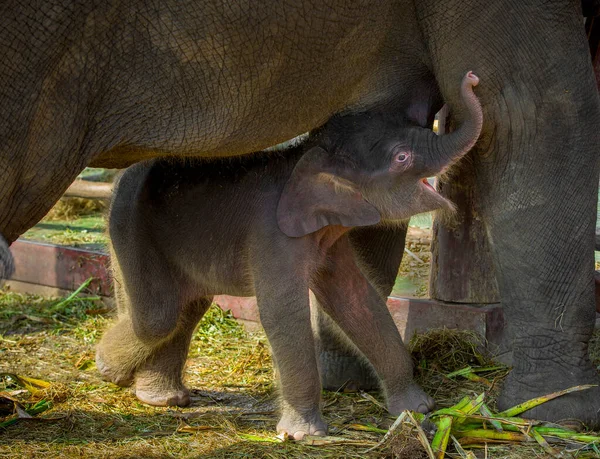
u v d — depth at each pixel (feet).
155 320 18.89
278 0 15.72
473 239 22.74
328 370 20.93
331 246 18.65
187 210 18.92
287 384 17.84
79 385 21.30
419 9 17.61
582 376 18.42
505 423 17.74
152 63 15.38
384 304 19.02
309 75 16.81
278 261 17.83
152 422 19.07
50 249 28.60
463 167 19.49
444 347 22.43
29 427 18.58
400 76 18.53
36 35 14.28
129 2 14.85
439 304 23.13
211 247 18.72
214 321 25.71
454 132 17.49
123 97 15.51
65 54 14.65
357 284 18.72
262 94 16.51
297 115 17.25
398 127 18.33
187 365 23.02
